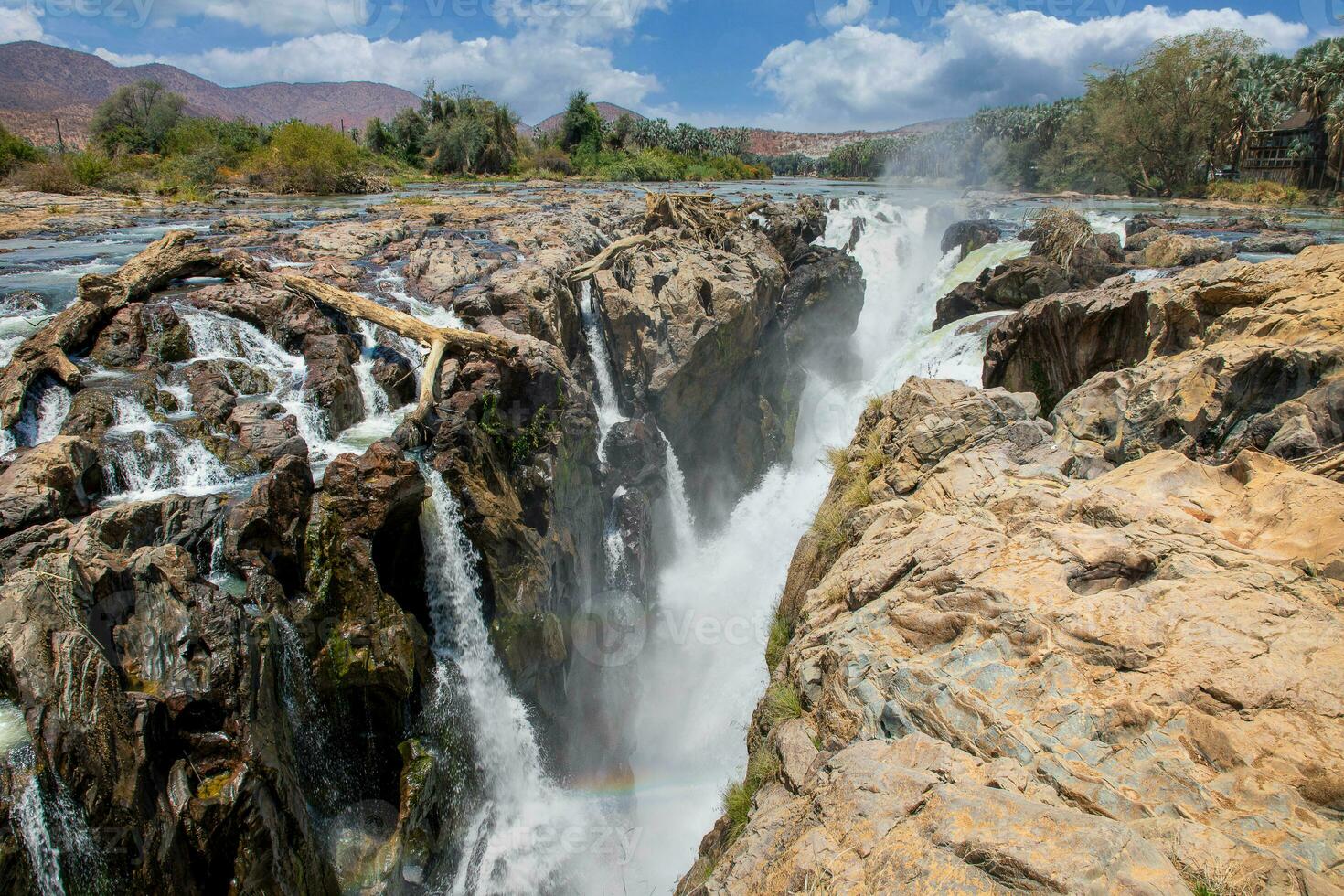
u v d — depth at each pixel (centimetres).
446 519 1430
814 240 3919
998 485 992
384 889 1119
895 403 1362
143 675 889
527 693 1541
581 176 9375
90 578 883
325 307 1856
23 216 3509
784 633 1253
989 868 468
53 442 1166
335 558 1211
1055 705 611
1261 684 565
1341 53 6300
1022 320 1659
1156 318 1302
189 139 6300
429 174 8788
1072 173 6931
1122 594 686
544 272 2239
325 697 1171
